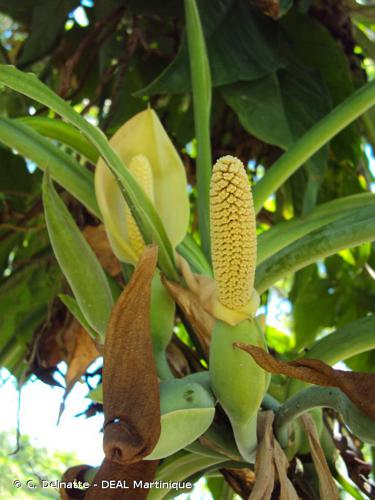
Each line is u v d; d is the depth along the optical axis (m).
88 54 0.76
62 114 0.39
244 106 0.59
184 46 0.57
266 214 0.74
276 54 0.62
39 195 0.70
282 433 0.38
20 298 0.70
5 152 0.69
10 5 0.70
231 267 0.33
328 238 0.44
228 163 0.33
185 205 0.44
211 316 0.38
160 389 0.33
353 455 0.50
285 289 0.85
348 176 0.70
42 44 0.72
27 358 0.61
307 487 0.42
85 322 0.42
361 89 0.50
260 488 0.35
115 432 0.30
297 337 0.77
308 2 0.67
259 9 0.62
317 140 0.49
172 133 0.73
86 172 0.45
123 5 0.69
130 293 0.31
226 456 0.39
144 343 0.31
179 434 0.32
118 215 0.43
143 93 0.56
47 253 0.67
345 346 0.43
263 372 0.34
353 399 0.32
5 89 0.70
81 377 0.56
